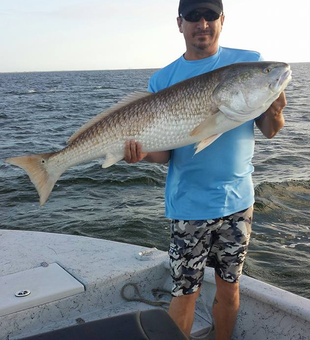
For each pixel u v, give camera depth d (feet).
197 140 9.61
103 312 11.07
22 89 260.83
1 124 84.23
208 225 9.84
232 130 9.80
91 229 25.89
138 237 24.58
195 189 9.88
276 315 9.96
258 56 10.43
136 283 11.80
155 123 9.86
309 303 9.61
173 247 10.21
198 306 11.80
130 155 10.12
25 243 13.61
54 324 10.40
